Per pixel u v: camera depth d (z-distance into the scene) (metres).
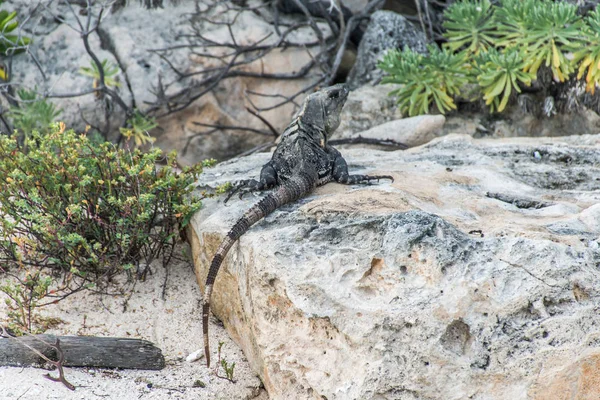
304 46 18.61
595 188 10.95
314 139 10.73
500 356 7.53
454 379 7.54
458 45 17.42
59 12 18.77
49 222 10.12
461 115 17.34
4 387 8.23
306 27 19.20
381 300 7.87
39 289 9.55
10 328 9.27
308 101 10.91
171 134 18.12
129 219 10.32
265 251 8.52
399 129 16.20
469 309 7.66
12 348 8.69
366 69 18.28
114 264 10.45
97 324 9.95
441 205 9.64
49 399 8.12
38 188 10.55
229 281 9.53
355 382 7.68
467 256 7.92
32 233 10.66
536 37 16.12
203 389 8.81
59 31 18.48
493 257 7.89
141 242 10.75
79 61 18.05
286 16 19.50
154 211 10.85
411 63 16.58
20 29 16.58
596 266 7.92
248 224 9.11
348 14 19.45
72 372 8.73
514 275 7.75
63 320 9.91
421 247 7.98
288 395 8.30
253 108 18.27
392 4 20.86
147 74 17.94
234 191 10.55
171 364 9.32
